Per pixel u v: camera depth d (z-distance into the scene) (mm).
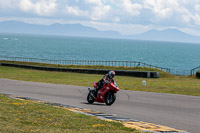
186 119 11164
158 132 8539
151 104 15148
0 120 9148
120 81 31797
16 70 50781
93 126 8961
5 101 13570
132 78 37812
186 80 35062
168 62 142750
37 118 9820
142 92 20719
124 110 13242
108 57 157500
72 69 49312
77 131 8164
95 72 45688
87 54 174000
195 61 160000
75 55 160625
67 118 10094
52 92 20562
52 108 12117
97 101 15469
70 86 24969
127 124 9719
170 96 18500
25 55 144625
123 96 18438
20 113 10586
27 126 8492
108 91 14883
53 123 9172
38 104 13078
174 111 13000
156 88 23719
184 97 18062
